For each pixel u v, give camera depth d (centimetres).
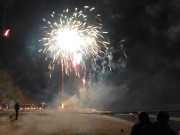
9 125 2045
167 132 565
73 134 1669
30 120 2392
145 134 573
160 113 590
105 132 1753
